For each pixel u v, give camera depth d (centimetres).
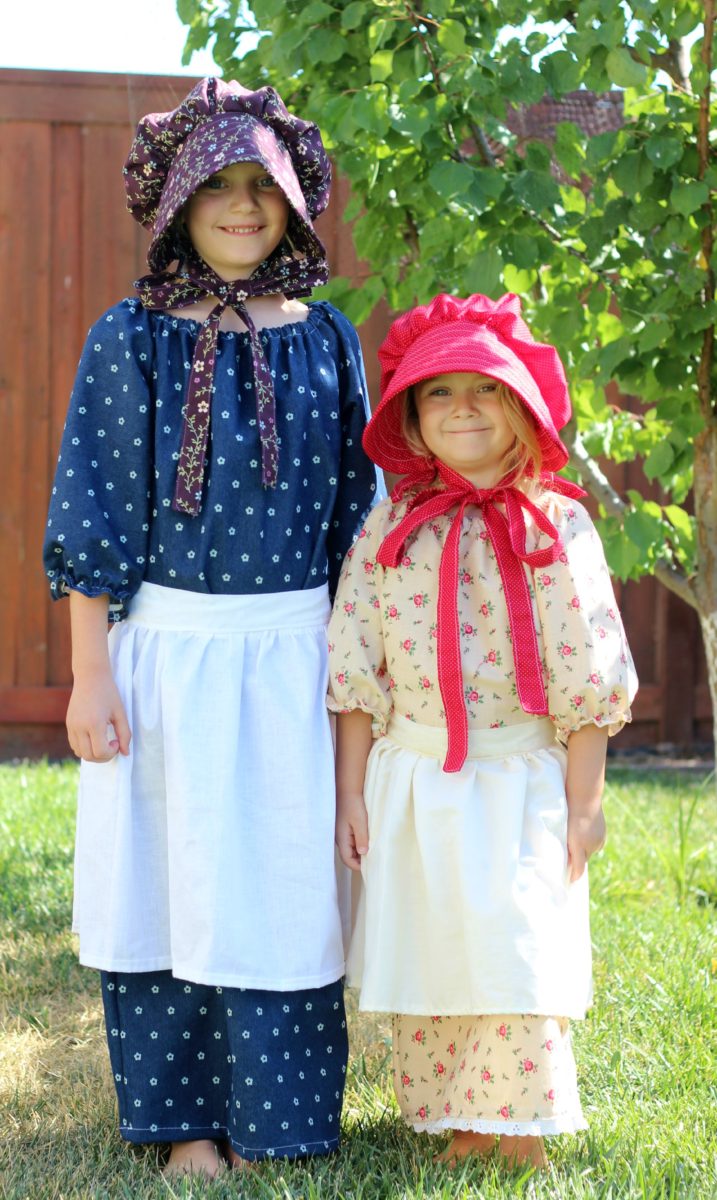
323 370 213
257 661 203
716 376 300
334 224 420
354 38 289
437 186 258
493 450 204
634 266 303
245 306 211
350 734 210
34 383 574
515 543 198
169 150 207
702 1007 263
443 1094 207
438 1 258
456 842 196
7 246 571
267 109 208
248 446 203
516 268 298
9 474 574
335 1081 207
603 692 198
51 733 582
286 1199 181
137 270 576
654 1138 207
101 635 203
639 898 355
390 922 199
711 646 322
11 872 365
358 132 290
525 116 333
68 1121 223
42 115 569
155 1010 207
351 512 220
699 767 583
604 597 202
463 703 198
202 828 196
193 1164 204
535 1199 181
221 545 203
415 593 204
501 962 190
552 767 201
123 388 203
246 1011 200
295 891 200
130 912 201
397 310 336
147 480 205
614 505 328
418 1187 182
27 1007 276
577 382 319
